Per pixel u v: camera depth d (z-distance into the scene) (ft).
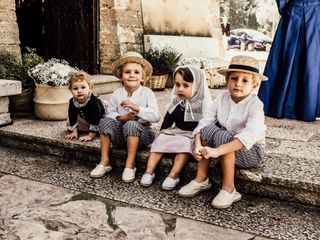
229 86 8.44
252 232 7.34
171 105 9.96
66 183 9.58
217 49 29.63
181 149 9.25
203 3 29.25
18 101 13.75
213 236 7.19
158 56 21.24
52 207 8.29
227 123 8.75
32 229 7.34
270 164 9.23
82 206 8.34
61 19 20.79
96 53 20.76
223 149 7.89
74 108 11.25
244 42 67.31
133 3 21.84
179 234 7.25
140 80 10.21
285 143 11.11
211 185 9.29
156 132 11.94
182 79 9.26
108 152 10.16
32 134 11.74
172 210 8.20
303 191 8.33
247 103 8.55
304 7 13.32
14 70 14.01
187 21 27.27
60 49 21.13
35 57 14.62
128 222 7.68
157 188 9.30
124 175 9.61
